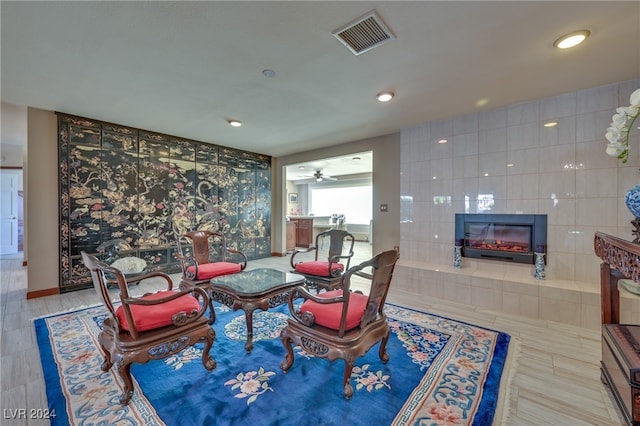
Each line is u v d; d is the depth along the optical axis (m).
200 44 2.06
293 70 2.44
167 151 4.51
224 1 1.63
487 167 3.50
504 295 3.05
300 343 1.82
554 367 1.97
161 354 1.68
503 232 3.43
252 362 2.03
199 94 2.94
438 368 1.94
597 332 2.53
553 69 2.44
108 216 3.91
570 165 2.99
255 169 6.00
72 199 3.62
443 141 3.83
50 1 1.60
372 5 1.67
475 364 1.99
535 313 2.87
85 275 3.72
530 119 3.21
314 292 3.66
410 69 2.43
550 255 3.11
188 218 4.80
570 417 1.50
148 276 2.14
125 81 2.64
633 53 2.17
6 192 6.56
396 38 1.99
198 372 1.89
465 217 3.67
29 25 1.82
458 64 2.35
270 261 5.87
